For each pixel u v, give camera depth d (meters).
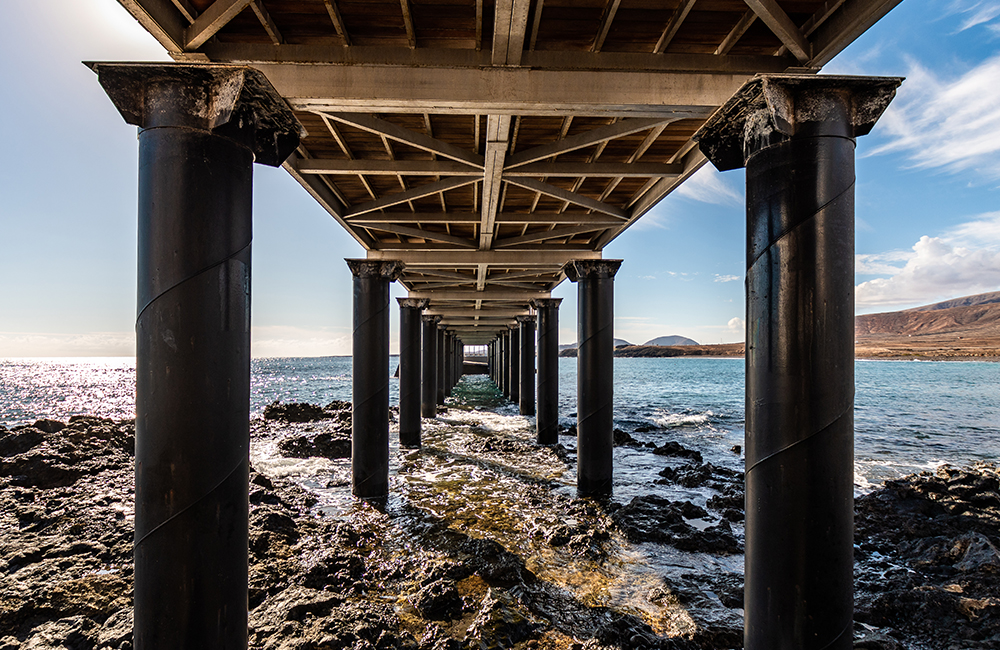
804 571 3.66
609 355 11.27
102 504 9.00
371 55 5.11
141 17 4.07
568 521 9.42
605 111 5.38
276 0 4.46
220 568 3.62
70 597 5.73
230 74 3.50
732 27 5.00
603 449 11.16
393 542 8.30
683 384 63.50
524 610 6.13
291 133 4.33
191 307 3.49
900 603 6.17
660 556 7.86
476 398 36.69
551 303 18.66
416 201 10.55
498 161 7.29
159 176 3.51
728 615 6.07
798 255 3.73
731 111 4.14
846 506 3.71
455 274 16.78
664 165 7.87
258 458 15.12
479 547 7.88
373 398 11.02
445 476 12.93
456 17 4.76
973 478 11.88
